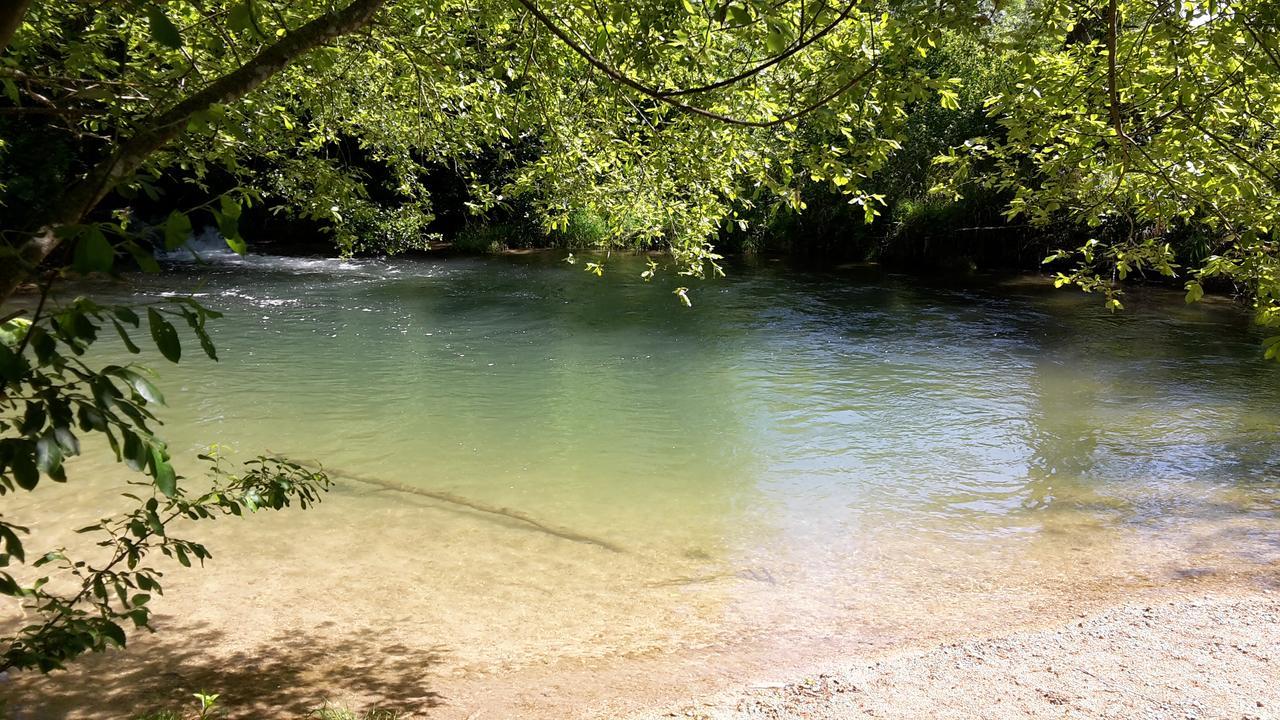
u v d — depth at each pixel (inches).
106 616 128.3
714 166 278.7
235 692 213.3
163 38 75.5
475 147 368.5
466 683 220.7
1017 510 350.6
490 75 324.8
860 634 247.9
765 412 490.9
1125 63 189.5
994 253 1098.7
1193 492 367.6
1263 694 202.8
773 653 236.8
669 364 597.6
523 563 299.0
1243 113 190.1
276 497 152.7
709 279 991.6
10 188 711.7
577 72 289.3
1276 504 350.6
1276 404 505.0
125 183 101.8
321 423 454.9
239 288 869.8
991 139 236.5
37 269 82.8
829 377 567.5
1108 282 230.5
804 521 340.8
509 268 1058.1
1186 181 197.0
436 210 1250.0
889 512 350.6
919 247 1127.0
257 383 528.4
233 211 79.2
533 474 389.7
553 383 545.6
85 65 224.5
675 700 209.9
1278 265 178.9
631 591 279.3
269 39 145.3
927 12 158.7
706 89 126.4
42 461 74.7
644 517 343.6
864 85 181.6
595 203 315.9
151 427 438.0
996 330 717.3
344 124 352.5
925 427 465.7
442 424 458.9
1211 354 633.0
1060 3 183.5
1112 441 440.5
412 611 262.5
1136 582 279.1
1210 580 278.5
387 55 291.9
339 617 257.8
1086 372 582.2
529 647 241.6
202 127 111.5
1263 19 158.9
